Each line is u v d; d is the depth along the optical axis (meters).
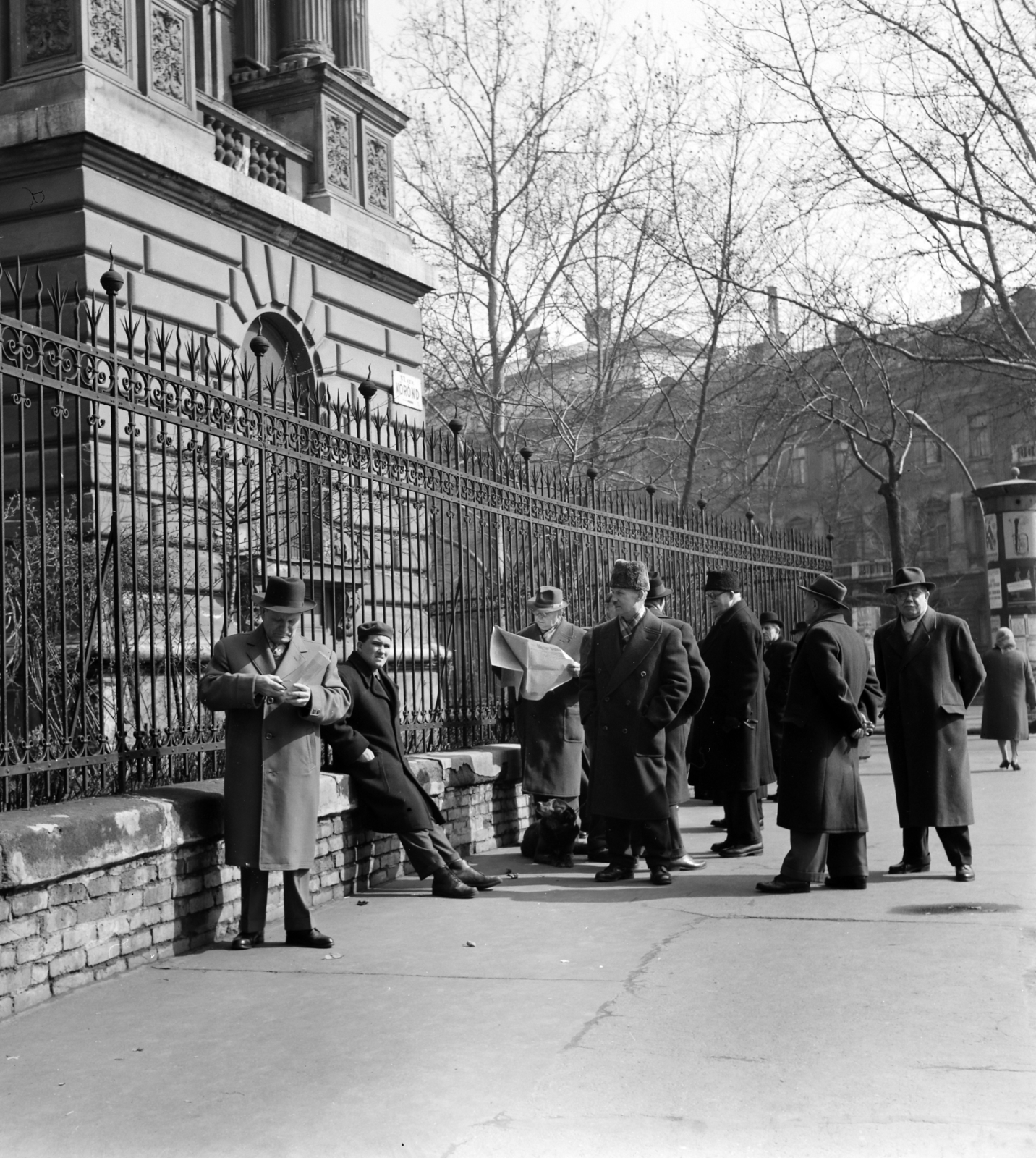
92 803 6.17
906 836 8.27
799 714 7.72
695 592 14.33
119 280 6.48
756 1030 4.81
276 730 6.57
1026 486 23.53
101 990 5.74
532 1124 3.91
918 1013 4.96
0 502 5.76
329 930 7.02
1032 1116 3.87
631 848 8.49
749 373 30.22
